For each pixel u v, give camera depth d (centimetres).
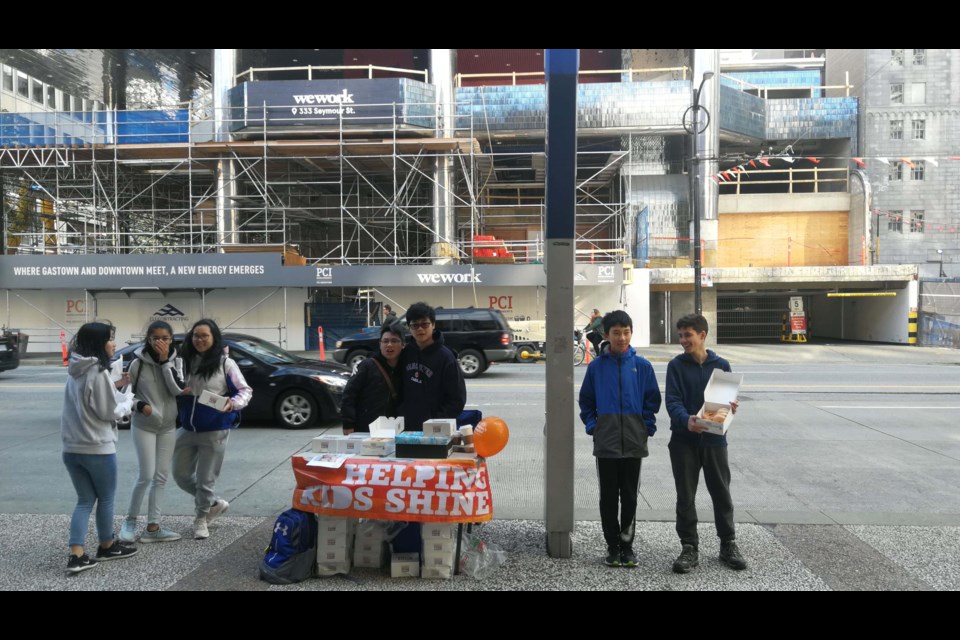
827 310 3506
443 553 424
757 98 3247
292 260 2311
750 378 1585
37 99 3512
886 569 441
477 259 2325
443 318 1612
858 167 3234
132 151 2311
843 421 1013
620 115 2892
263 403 973
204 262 2250
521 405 1157
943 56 3272
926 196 3256
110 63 2723
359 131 2300
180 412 502
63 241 2716
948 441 875
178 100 3155
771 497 627
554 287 450
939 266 2670
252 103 2344
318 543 430
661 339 2816
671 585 416
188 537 503
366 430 477
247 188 2523
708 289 2784
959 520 546
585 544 486
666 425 990
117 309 2369
